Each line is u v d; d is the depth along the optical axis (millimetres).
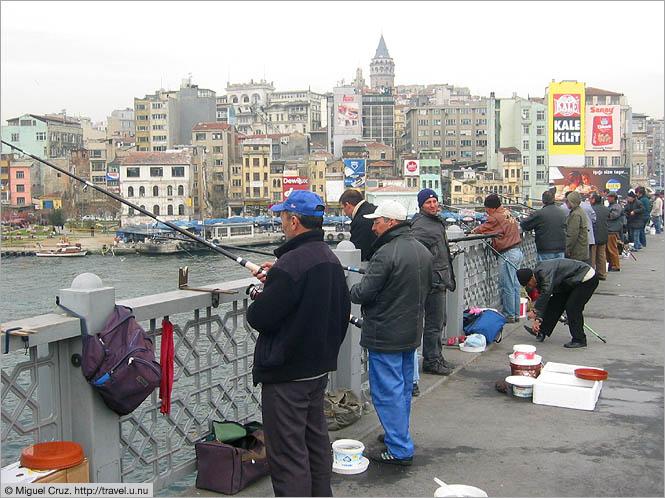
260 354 3400
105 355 3258
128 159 101562
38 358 3236
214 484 3889
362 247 5984
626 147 134500
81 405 3385
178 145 123812
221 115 167875
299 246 3430
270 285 3324
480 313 7730
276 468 3424
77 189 106125
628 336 8023
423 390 5891
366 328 4316
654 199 27266
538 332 7770
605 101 126812
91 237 87375
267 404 3426
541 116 116812
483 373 6453
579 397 5383
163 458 3924
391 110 142000
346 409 4922
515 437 4777
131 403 3342
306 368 3385
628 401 5582
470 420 5137
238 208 112562
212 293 4090
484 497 3557
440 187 112062
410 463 4301
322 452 3580
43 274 53531
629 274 14289
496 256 9711
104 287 3416
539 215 9422
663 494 3857
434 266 6148
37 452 3189
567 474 4148
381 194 94500
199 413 4160
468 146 129500
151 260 65375
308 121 166750
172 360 3811
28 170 110812
